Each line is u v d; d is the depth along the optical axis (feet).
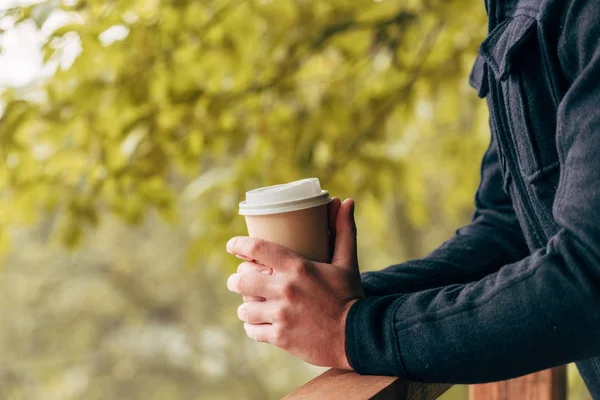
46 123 8.59
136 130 8.82
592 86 2.62
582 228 2.52
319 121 9.59
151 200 9.39
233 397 58.34
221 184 9.62
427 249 42.04
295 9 9.36
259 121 9.48
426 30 9.41
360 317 2.91
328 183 9.71
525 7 3.11
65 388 58.34
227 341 59.06
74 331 59.26
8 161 8.92
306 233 3.15
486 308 2.70
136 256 59.67
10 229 9.58
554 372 4.59
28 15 6.90
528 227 3.52
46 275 58.70
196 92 8.80
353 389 2.78
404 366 2.82
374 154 9.98
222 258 9.75
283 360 58.34
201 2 8.38
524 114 3.12
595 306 2.52
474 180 13.61
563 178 2.69
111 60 8.39
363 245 43.19
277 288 2.98
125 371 58.23
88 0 7.33
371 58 9.55
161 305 60.49
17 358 58.39
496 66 3.26
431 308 2.84
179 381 58.54
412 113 10.26
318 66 10.20
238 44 8.93
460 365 2.74
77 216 9.26
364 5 8.87
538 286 2.61
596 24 2.66
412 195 11.96
